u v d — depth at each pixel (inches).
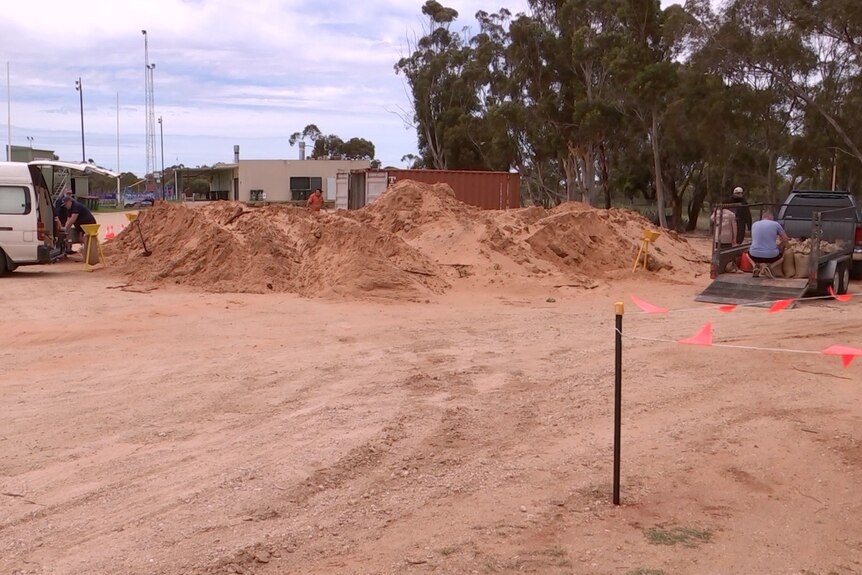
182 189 3253.0
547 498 192.9
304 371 326.6
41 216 671.1
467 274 625.3
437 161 2445.9
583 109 1825.8
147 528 172.4
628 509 187.0
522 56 1968.5
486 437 239.8
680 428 250.5
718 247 574.9
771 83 1542.8
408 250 623.2
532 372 325.1
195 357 355.9
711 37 1480.1
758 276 566.6
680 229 1959.9
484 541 167.8
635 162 2033.7
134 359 351.6
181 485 198.1
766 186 1727.4
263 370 328.8
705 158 1708.9
